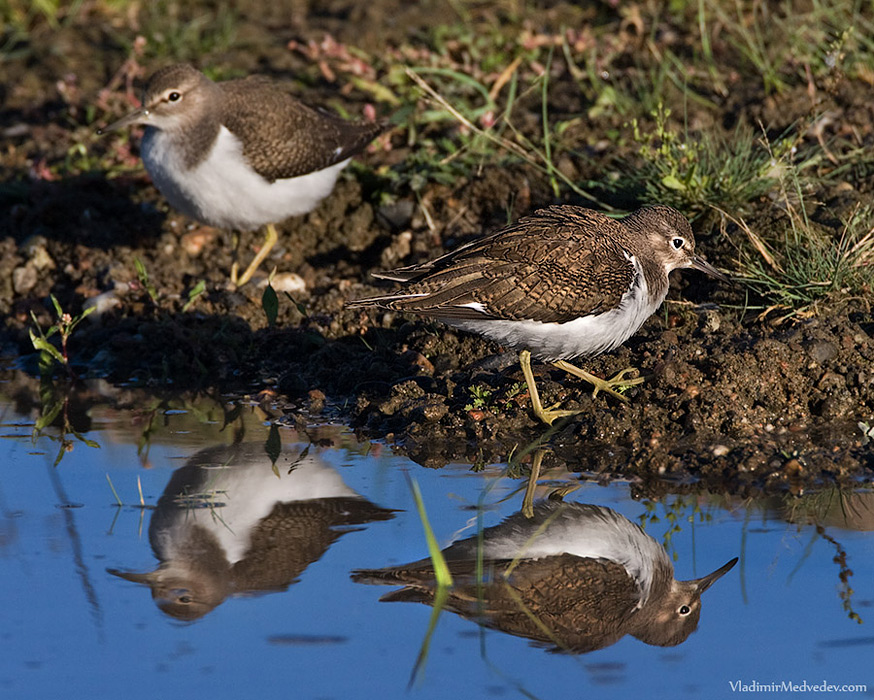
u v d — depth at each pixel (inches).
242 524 359.3
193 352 506.3
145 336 514.6
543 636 301.9
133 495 380.5
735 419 413.7
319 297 529.3
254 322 524.4
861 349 440.1
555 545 343.3
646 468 393.4
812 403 429.4
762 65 624.7
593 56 647.1
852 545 336.8
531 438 418.9
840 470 385.7
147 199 609.3
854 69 620.4
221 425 444.1
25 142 659.4
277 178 522.9
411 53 668.7
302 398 470.0
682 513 360.5
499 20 730.2
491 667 289.1
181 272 558.3
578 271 415.2
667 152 518.0
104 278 551.2
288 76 698.8
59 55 744.3
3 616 309.9
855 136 568.7
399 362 480.1
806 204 520.4
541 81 649.0
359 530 354.6
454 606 314.7
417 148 616.7
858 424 415.5
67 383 491.8
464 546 343.9
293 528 356.8
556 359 437.1
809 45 634.8
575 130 607.5
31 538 350.9
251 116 515.2
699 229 519.5
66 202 598.9
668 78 634.2
